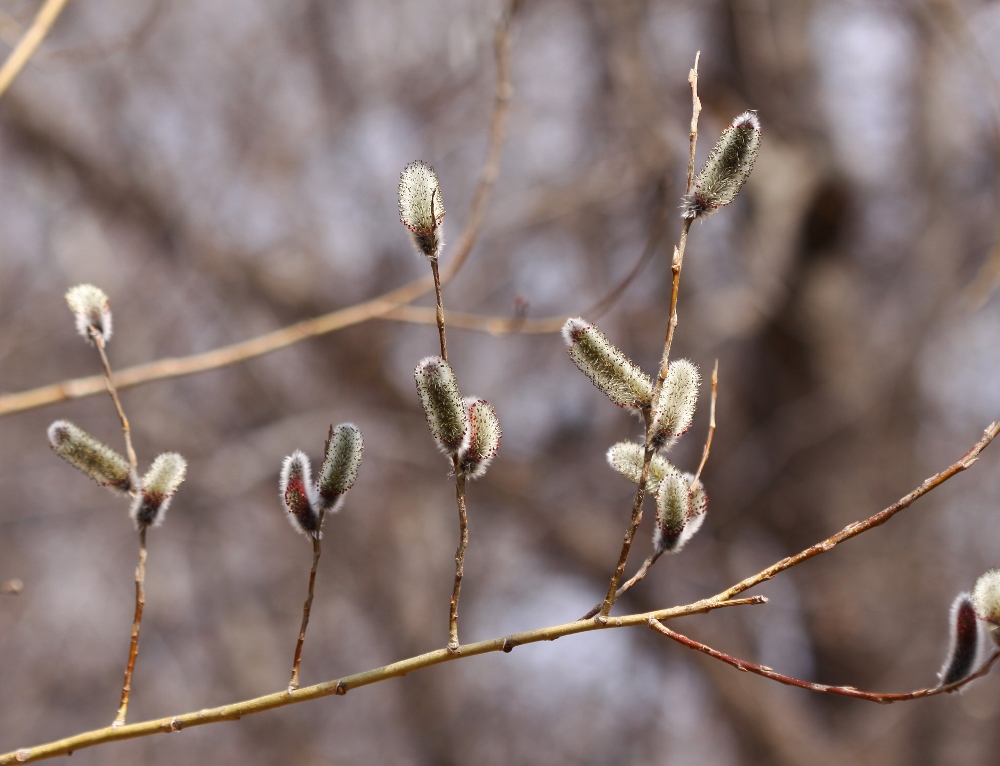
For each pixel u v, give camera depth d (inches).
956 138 402.6
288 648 473.1
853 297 389.7
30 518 439.5
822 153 369.7
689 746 467.2
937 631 377.7
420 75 393.4
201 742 468.4
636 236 389.7
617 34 343.6
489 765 456.8
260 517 467.2
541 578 466.3
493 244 415.2
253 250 407.8
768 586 389.4
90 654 472.7
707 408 388.2
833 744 378.3
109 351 406.6
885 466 389.1
